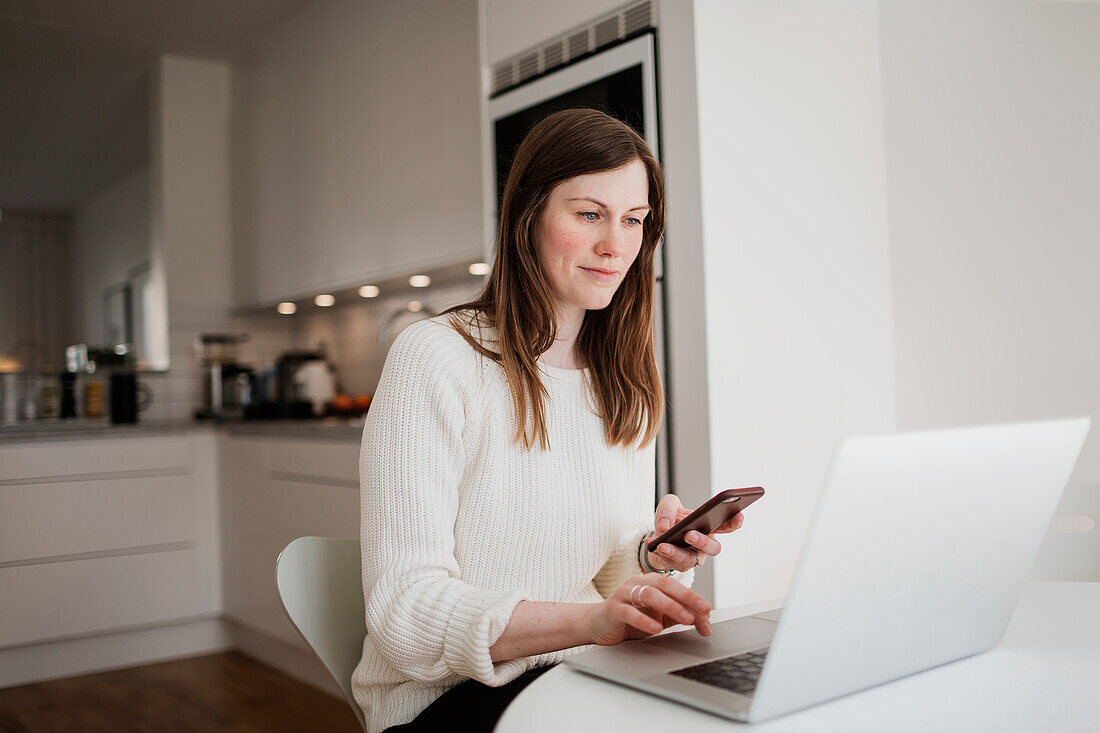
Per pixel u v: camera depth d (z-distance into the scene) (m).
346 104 3.51
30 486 3.30
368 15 3.35
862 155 2.54
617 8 2.29
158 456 3.61
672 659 0.81
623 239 1.09
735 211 2.15
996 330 2.39
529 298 1.13
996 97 2.38
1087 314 2.22
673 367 2.16
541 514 1.14
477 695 1.03
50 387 4.11
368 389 4.15
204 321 4.34
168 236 4.23
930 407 2.53
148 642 3.59
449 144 2.94
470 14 2.83
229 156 4.43
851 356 2.46
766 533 2.20
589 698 0.73
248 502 3.53
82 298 4.63
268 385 4.12
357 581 1.21
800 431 2.29
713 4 2.13
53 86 4.40
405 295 3.90
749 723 0.66
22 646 3.30
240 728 2.76
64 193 4.60
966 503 0.73
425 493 1.04
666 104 2.16
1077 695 0.74
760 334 2.20
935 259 2.51
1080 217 2.23
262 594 3.43
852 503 0.64
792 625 0.64
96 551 3.44
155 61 4.28
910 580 0.72
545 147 1.10
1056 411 2.28
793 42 2.34
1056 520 1.92
